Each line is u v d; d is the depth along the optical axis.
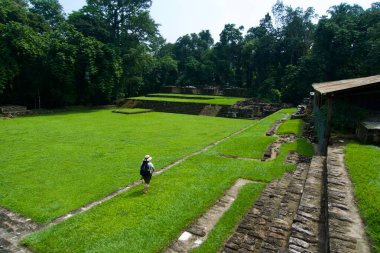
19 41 34.16
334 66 42.62
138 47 49.31
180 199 9.42
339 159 9.88
